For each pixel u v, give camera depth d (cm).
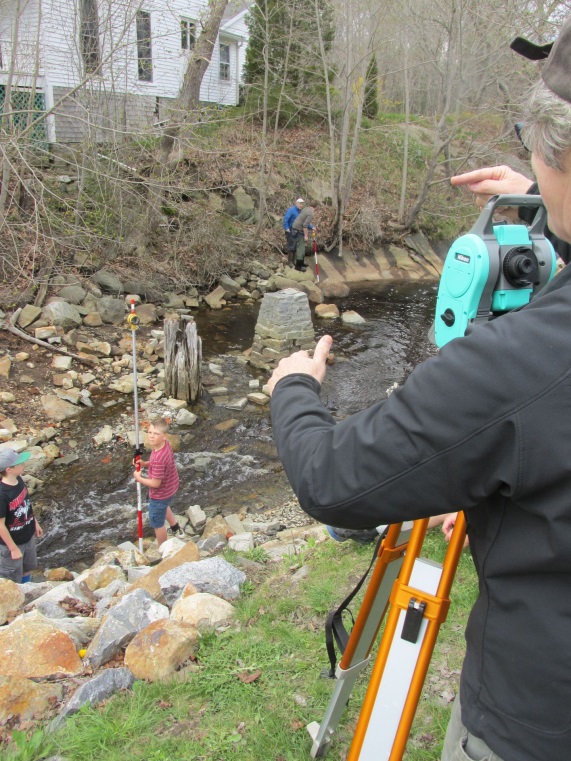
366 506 100
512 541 96
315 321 1517
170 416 979
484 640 104
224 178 1802
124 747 265
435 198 2350
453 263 146
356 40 1947
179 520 733
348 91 1894
